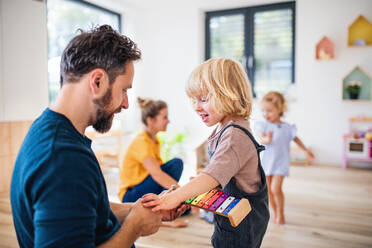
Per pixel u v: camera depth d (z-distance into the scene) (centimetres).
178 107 431
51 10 328
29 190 59
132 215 83
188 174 336
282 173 222
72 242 56
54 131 63
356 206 239
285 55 398
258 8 403
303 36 375
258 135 237
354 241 182
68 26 351
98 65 69
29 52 278
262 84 411
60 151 60
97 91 69
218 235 107
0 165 273
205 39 433
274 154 226
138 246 176
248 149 100
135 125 429
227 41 423
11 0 261
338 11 360
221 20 424
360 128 368
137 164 201
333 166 373
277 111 235
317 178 319
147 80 444
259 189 106
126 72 74
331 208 235
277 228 201
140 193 197
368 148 349
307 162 378
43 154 59
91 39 69
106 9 400
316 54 370
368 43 357
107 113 73
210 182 92
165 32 430
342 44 362
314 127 381
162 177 187
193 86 109
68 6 349
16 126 282
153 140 209
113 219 78
